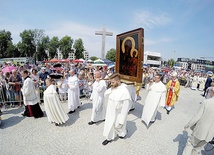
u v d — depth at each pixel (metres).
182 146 3.95
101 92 4.99
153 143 4.02
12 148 3.53
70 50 66.81
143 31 4.12
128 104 3.72
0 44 55.38
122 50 5.11
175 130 4.88
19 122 4.88
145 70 13.59
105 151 3.56
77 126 4.75
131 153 3.55
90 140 3.99
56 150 3.52
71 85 5.79
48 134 4.20
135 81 4.41
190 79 16.47
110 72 10.48
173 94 6.42
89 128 4.66
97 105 4.96
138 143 3.98
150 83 5.28
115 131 4.04
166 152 3.66
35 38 58.84
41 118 5.24
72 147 3.66
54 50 62.72
